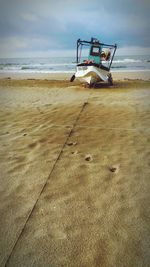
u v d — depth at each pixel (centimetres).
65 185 269
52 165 317
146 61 4619
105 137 417
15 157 345
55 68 3416
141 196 245
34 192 257
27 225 208
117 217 215
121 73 2209
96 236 193
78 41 1040
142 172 293
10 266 169
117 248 181
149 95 820
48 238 193
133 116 545
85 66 1030
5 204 238
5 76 2136
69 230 201
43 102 741
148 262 169
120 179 279
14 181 280
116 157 337
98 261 171
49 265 169
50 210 227
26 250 182
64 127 479
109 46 1090
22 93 951
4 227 206
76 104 692
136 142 389
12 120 543
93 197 246
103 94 868
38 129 471
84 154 350
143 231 197
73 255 176
